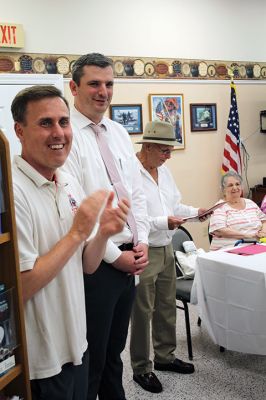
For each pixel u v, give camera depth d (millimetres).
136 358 2338
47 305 1151
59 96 1168
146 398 2242
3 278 1042
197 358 2639
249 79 4730
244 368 2504
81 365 1282
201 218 2467
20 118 1147
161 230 2312
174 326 2486
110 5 3758
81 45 3645
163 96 4137
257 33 4711
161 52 4094
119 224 1249
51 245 1168
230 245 2934
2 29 3248
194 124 4383
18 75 3350
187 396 2244
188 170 4398
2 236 985
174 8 4129
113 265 1655
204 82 4402
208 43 4383
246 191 4828
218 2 4398
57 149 1147
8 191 1001
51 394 1172
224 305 2318
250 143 4824
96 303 1647
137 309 2277
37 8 3410
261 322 2168
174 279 2469
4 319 1015
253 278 2121
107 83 1712
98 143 1740
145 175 2352
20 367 1056
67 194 1268
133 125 3992
